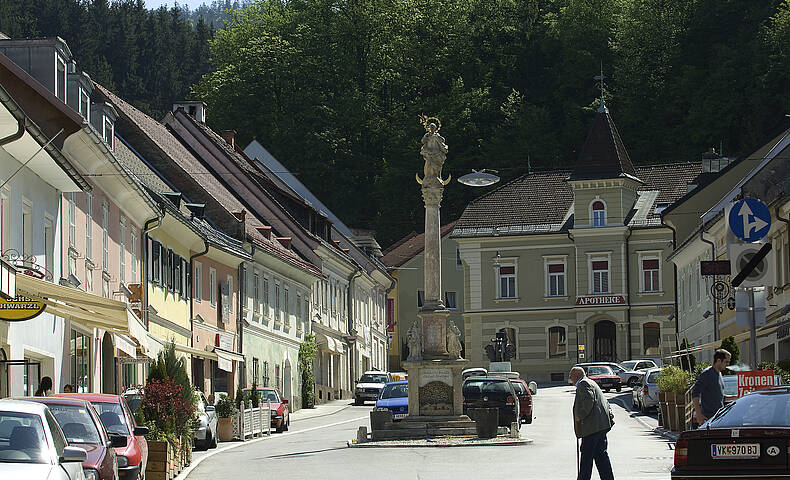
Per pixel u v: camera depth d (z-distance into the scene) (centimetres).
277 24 10081
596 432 1967
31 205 2834
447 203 10212
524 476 2378
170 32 12550
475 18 10275
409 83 9919
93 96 5403
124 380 3884
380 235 10212
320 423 5138
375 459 2878
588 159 8625
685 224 6825
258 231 6191
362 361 8488
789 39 8788
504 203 9012
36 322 2850
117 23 11831
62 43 3250
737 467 1571
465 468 2588
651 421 4394
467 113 9638
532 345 8712
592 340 8625
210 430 3534
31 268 2578
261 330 5784
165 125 6844
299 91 9500
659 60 9562
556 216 8825
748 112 8888
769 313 4288
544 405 5672
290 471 2616
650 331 8488
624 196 8562
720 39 9400
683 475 1595
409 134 9550
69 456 1367
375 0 9950
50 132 3056
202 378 4831
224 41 10244
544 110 9688
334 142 9369
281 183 7719
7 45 3198
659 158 9444
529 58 10188
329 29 9819
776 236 4212
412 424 3516
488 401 3834
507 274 8819
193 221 4725
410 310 10300
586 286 8588
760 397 1669
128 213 3916
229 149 7219
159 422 2559
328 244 7588
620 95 9594
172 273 4462
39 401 1752
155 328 4141
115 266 3731
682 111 9381
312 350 6669
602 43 9869
